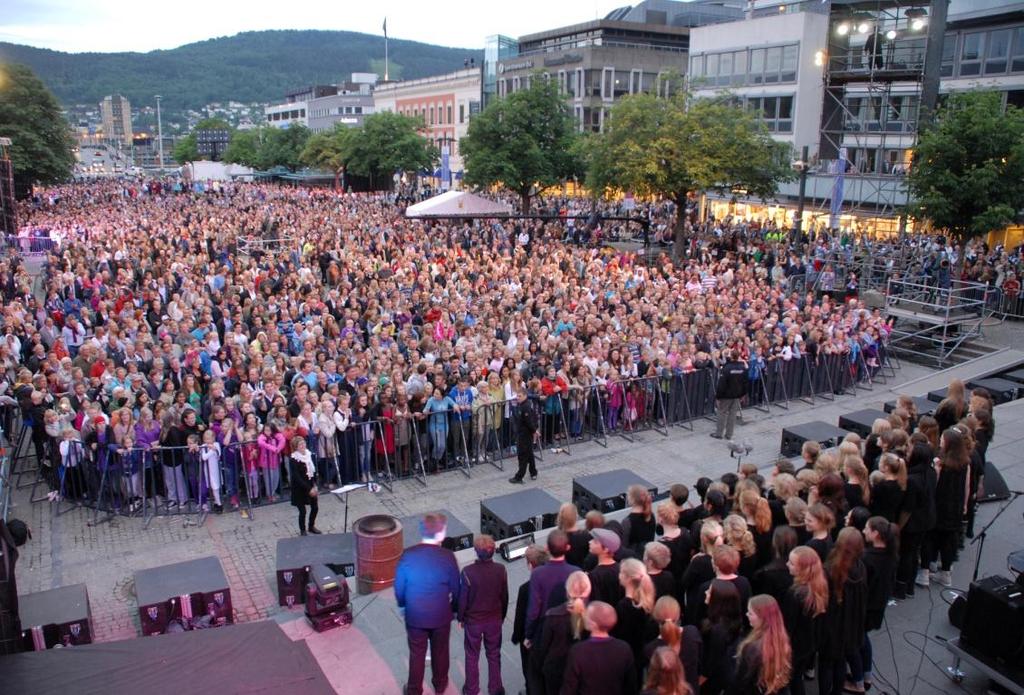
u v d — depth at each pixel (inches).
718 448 666.2
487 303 871.7
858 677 290.5
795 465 573.0
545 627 254.7
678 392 720.3
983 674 314.8
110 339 701.3
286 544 429.7
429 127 3833.7
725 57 1886.1
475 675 296.8
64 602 358.3
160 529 512.7
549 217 1466.5
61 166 2466.8
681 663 209.8
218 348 725.9
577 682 226.2
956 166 970.1
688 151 1266.0
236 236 1396.4
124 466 521.3
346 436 573.3
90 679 243.9
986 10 1456.7
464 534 438.9
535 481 595.5
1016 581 307.7
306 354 647.8
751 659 226.4
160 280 935.7
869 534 300.7
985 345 922.7
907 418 435.8
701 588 268.8
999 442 600.4
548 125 1804.9
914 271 1074.1
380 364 650.2
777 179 1358.3
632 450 661.3
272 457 547.5
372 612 376.2
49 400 576.4
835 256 1194.0
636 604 252.2
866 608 294.4
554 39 3176.7
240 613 410.9
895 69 1323.8
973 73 1510.8
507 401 626.2
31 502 548.7
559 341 723.4
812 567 259.0
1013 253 1181.7
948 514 367.6
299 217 1760.6
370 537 389.7
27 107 2385.6
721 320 823.7
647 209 1919.3
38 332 740.7
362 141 2849.4
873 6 1333.7
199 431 538.9
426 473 610.9
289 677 248.1
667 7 3346.5
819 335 805.2
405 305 872.9
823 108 1525.6
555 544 275.4
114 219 1657.2
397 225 1582.2
